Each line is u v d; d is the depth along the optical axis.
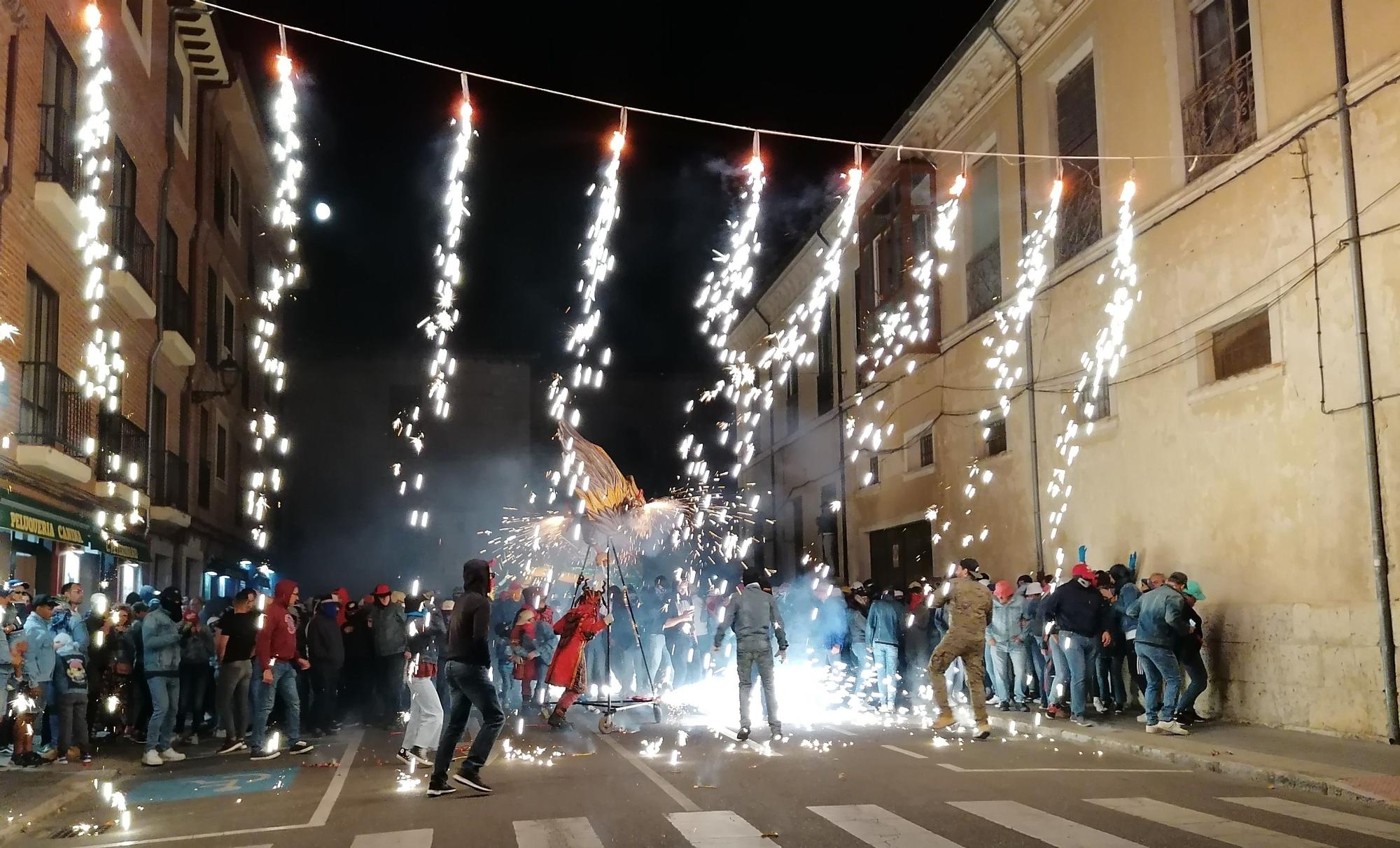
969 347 19.50
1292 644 11.43
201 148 23.11
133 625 13.02
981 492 18.91
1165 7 13.95
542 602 16.11
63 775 10.07
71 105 15.20
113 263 16.72
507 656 15.30
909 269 21.05
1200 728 11.72
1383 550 10.29
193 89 22.84
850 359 26.00
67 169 14.81
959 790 8.45
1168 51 13.87
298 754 11.69
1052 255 16.66
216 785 9.73
